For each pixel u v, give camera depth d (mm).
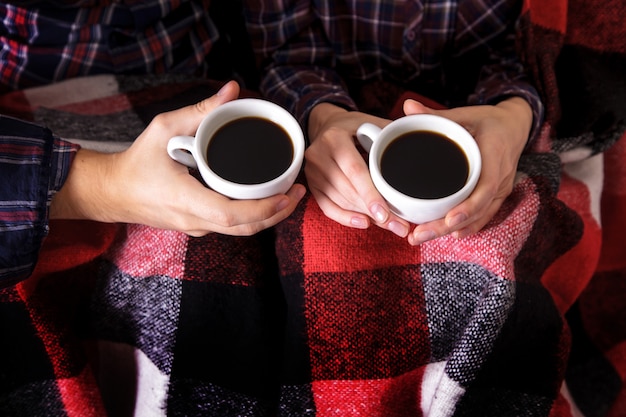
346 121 750
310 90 844
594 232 930
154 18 847
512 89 816
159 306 754
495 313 700
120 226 784
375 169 614
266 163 620
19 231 685
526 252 758
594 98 908
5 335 768
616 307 963
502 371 743
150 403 772
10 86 857
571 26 906
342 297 724
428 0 861
